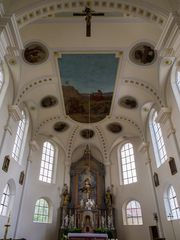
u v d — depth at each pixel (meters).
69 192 17.89
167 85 12.59
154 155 14.85
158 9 8.20
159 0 8.31
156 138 15.11
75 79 13.93
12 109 12.02
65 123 18.28
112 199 17.41
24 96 13.54
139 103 15.58
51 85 14.33
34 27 10.78
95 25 10.87
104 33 11.23
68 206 17.05
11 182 12.85
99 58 12.43
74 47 11.81
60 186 17.91
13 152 13.27
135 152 18.14
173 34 7.95
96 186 18.45
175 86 11.84
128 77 13.65
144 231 14.75
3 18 7.56
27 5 8.23
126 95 15.15
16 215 13.10
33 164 16.36
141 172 16.73
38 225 14.85
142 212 15.38
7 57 11.38
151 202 14.92
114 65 12.89
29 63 12.43
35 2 8.30
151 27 10.66
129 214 16.38
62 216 16.09
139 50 11.88
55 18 10.47
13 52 8.51
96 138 20.02
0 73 11.40
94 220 16.12
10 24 7.63
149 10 8.41
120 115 17.28
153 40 11.20
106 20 10.66
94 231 15.17
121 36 11.36
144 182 16.12
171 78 12.01
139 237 14.81
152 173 15.16
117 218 16.55
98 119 17.94
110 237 14.87
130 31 11.12
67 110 16.84
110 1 8.52
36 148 16.73
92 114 17.31
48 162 18.20
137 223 15.55
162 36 8.38
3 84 11.46
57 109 16.69
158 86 13.15
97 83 14.28
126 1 8.43
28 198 14.85
